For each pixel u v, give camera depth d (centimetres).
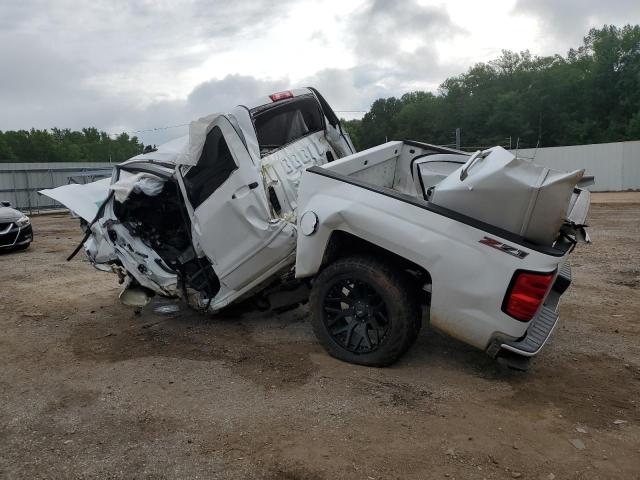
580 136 4956
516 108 5222
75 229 1628
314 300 433
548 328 398
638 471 281
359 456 298
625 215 1444
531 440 311
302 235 424
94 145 8581
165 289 537
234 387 395
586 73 5306
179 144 584
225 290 506
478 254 356
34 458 310
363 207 394
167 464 299
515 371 408
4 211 1114
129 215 553
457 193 371
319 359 439
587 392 372
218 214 477
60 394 397
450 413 344
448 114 6028
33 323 584
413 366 419
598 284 669
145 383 411
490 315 356
